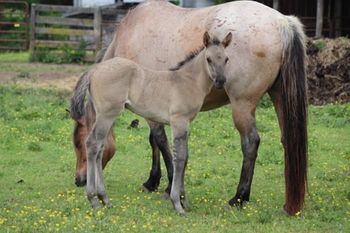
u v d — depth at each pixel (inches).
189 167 460.8
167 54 379.6
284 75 341.1
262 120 618.8
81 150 386.0
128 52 399.5
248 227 322.7
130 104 343.6
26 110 639.8
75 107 343.0
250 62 343.0
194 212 349.7
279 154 502.6
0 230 307.6
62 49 1092.5
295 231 318.0
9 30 1296.8
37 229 309.0
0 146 509.7
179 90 339.0
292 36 341.7
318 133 575.5
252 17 348.8
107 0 1385.3
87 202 358.6
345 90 700.7
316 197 381.1
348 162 485.7
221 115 638.5
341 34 1101.7
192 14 376.8
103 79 337.7
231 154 503.8
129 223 323.6
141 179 433.7
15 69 959.0
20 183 413.4
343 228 322.3
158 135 387.9
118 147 507.5
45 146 517.0
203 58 337.4
